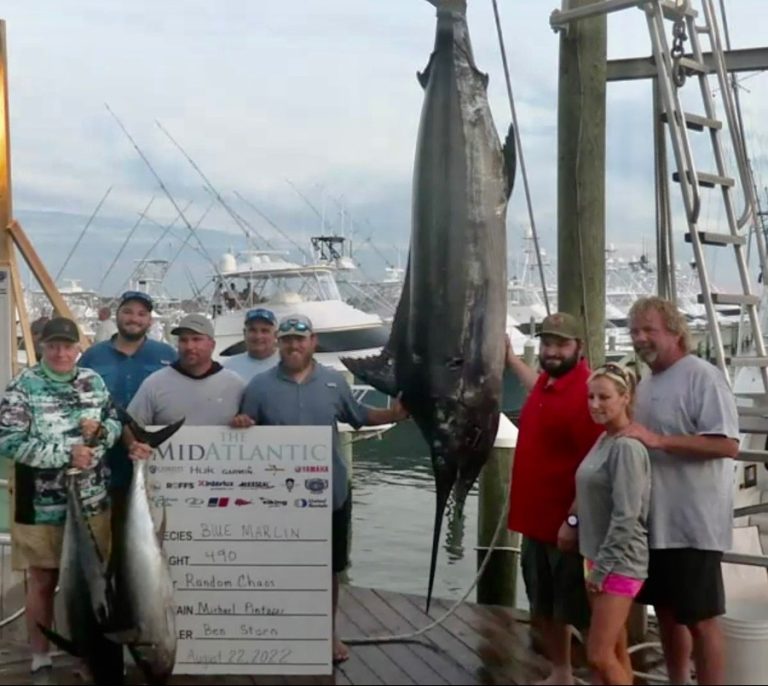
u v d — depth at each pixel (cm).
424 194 337
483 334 337
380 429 1119
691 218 412
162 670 357
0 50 530
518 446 382
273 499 394
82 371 400
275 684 384
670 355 352
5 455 386
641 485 328
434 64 337
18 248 539
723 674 346
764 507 432
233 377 412
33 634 401
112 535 404
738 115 495
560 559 364
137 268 2145
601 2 427
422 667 405
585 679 392
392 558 921
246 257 1803
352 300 2102
